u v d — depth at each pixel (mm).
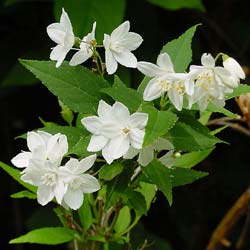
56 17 528
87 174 352
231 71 347
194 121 355
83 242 419
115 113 341
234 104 644
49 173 349
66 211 413
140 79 575
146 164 349
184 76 338
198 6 550
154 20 613
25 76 594
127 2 610
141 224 619
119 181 363
